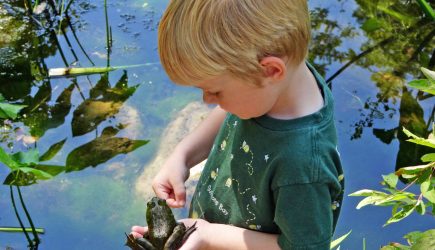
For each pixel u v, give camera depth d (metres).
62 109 3.46
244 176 1.77
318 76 1.71
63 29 3.93
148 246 2.03
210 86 1.54
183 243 1.96
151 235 2.04
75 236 2.94
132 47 3.82
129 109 3.46
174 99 3.52
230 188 1.86
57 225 2.97
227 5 1.43
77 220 3.00
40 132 3.33
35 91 3.54
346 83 3.56
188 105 3.48
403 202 1.94
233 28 1.43
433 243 1.84
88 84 3.61
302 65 1.64
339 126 3.34
